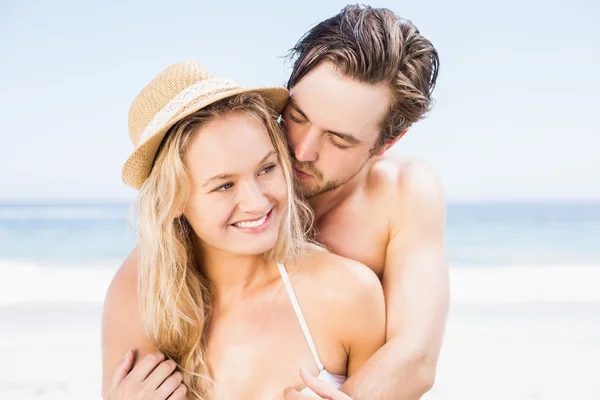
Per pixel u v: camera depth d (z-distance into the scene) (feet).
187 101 5.39
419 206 7.25
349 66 6.15
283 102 6.36
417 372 6.27
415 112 6.85
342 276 6.04
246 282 6.12
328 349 5.96
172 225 5.77
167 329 5.99
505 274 47.11
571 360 26.25
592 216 80.89
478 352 27.73
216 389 5.85
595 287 41.91
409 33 6.70
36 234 65.10
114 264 50.49
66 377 23.82
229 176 5.28
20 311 35.68
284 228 6.01
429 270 6.95
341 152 6.53
